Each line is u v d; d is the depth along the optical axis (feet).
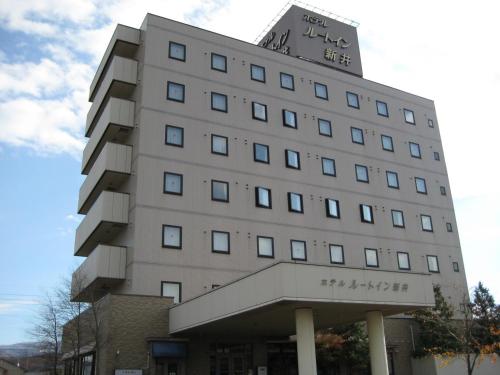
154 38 94.27
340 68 122.31
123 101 90.27
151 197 83.30
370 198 108.78
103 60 102.83
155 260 80.02
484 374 86.28
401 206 113.19
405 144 120.57
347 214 103.76
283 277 50.21
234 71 100.58
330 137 108.06
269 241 91.76
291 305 52.70
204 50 98.73
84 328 73.97
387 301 55.31
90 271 82.02
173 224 83.56
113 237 89.04
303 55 117.50
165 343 68.95
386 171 114.21
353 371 85.10
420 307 58.49
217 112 95.30
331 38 124.06
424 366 87.20
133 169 85.76
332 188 103.76
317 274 52.21
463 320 89.61
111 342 65.51
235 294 57.41
